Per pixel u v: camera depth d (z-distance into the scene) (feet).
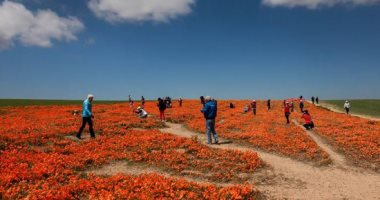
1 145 75.31
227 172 62.03
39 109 212.43
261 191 52.34
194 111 197.26
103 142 85.51
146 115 157.28
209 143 92.02
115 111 192.75
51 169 56.54
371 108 297.74
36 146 80.38
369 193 52.85
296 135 106.42
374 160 75.10
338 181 59.62
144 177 53.31
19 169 55.42
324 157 76.84
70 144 82.43
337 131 115.24
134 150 77.30
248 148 87.61
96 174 58.70
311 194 51.75
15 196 43.75
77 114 170.40
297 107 270.26
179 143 84.23
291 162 73.46
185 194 46.19
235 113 200.95
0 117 159.74
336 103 344.08
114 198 43.45
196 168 64.95
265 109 246.47
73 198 44.06
